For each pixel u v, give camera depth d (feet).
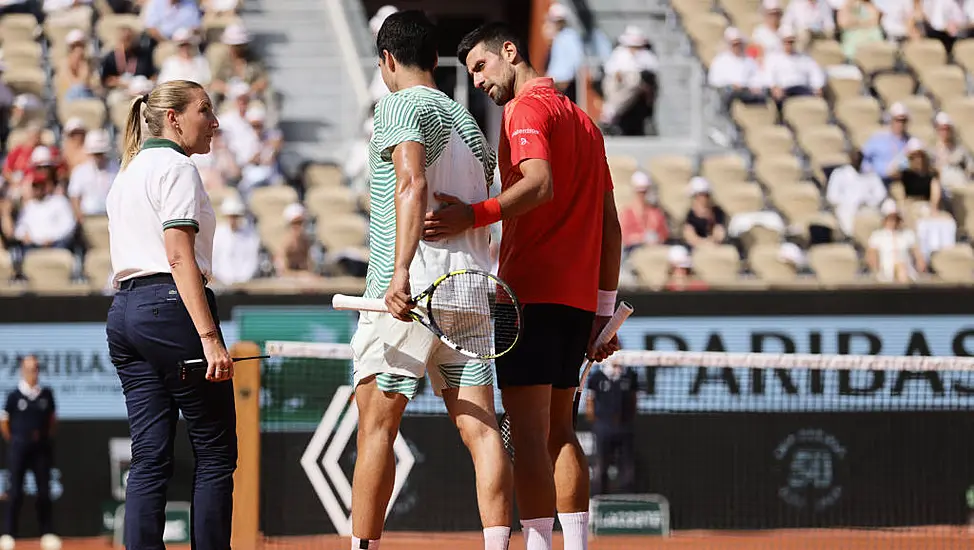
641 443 111.65
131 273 55.72
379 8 221.05
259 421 92.94
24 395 117.39
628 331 118.93
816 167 164.45
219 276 136.67
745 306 119.24
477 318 53.21
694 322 119.14
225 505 55.88
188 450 116.78
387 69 55.16
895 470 112.78
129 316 55.31
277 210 149.48
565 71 169.58
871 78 180.65
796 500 111.75
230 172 152.25
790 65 173.27
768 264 142.51
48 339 118.62
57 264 138.31
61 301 118.83
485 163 54.95
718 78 173.68
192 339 55.16
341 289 119.03
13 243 143.84
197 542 55.42
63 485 118.01
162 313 55.01
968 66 186.60
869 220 151.84
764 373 112.78
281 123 177.17
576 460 57.57
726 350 119.14
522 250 56.08
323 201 150.30
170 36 172.65
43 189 143.95
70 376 118.52
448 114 52.90
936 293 119.65
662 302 119.34
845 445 112.78
